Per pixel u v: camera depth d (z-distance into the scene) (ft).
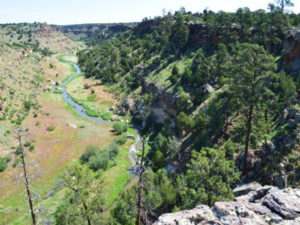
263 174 78.89
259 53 77.20
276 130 92.58
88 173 77.46
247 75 77.56
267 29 174.19
